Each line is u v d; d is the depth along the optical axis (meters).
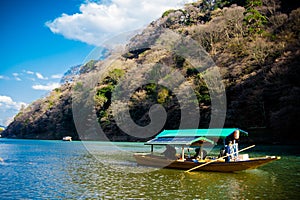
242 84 56.19
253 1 80.25
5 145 66.50
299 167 22.64
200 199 13.22
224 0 105.94
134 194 14.35
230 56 67.06
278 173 19.84
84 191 15.29
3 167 25.72
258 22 71.81
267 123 50.38
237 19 77.12
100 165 26.12
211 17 93.25
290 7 75.00
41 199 13.88
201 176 19.00
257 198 13.24
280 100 47.16
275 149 38.50
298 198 13.14
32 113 113.62
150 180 17.97
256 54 59.56
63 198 13.98
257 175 19.14
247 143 49.22
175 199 13.25
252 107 53.19
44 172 22.41
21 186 16.86
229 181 17.19
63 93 104.50
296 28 60.09
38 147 57.94
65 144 68.75
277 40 61.06
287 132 45.53
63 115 95.69
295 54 49.25
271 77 51.16
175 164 21.83
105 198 13.73
